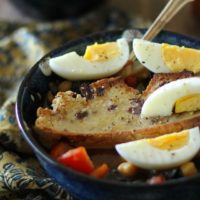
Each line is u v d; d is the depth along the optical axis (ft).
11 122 1.55
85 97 1.35
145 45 1.38
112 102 1.34
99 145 1.29
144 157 1.21
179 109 1.30
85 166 1.20
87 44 1.48
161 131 1.28
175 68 1.37
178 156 1.21
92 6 2.32
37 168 1.47
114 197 1.16
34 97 1.37
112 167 1.25
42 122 1.28
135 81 1.42
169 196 1.15
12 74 1.90
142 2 2.44
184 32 2.25
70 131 1.28
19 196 1.43
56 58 1.41
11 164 1.46
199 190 1.17
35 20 2.36
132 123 1.30
